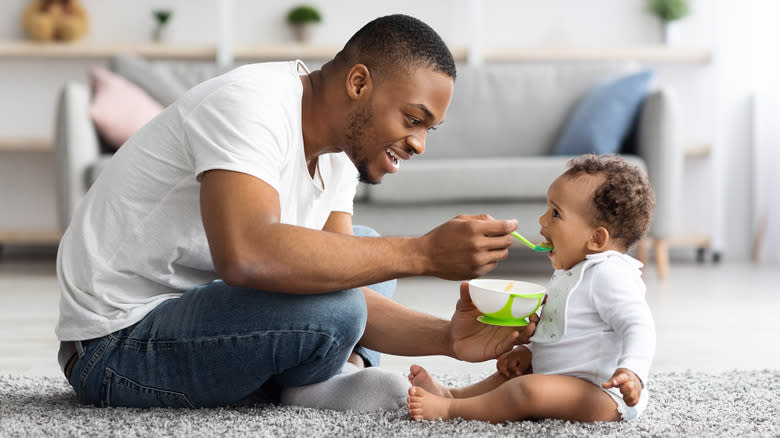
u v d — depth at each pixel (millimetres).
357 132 1402
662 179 3883
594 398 1414
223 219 1246
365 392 1494
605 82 4371
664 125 3865
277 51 4945
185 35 5156
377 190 3830
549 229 1580
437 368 2051
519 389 1401
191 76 4402
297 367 1473
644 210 1518
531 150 4539
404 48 1355
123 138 3938
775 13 4691
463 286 1493
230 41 4941
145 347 1406
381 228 3889
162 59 5039
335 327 1382
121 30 5109
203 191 1288
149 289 1457
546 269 4355
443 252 1307
